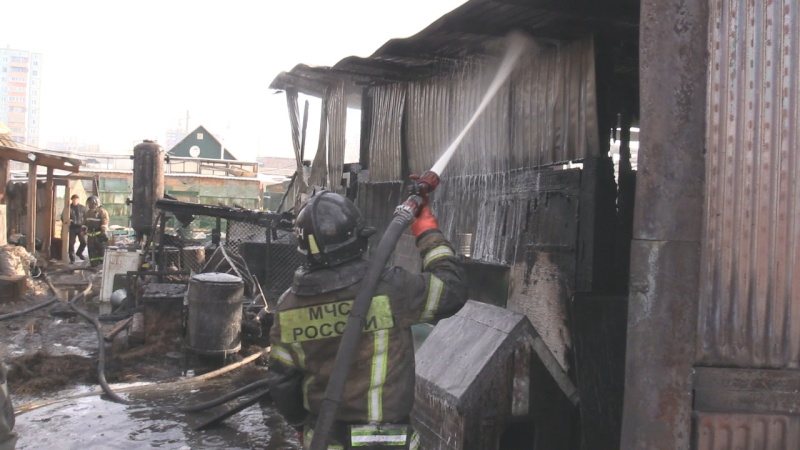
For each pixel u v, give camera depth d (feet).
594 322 11.62
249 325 24.98
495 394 11.34
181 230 37.50
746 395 8.16
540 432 11.63
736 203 8.13
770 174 8.07
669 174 8.03
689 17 7.98
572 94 14.56
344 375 7.02
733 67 8.07
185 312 25.13
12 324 29.07
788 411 8.15
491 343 11.77
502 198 17.37
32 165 51.52
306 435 8.09
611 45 14.15
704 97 8.05
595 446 11.21
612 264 14.06
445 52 17.81
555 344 14.92
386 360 7.60
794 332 8.14
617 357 11.64
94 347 24.71
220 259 30.07
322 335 7.68
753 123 8.07
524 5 12.50
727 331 8.19
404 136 22.99
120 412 17.31
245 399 18.49
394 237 7.61
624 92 18.34
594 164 13.92
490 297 17.52
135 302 30.25
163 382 20.30
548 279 15.29
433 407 12.17
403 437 7.60
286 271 31.60
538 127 15.83
